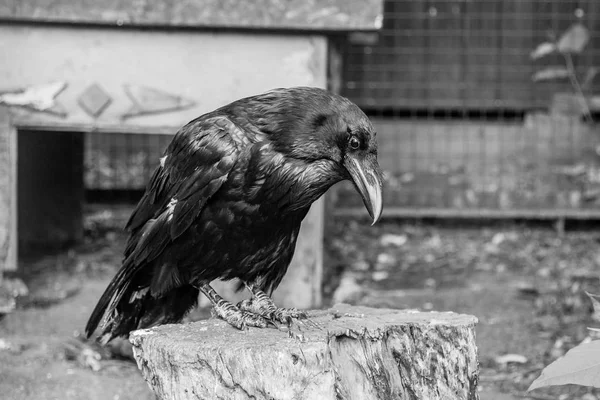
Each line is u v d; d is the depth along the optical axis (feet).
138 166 48.73
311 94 19.31
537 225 46.91
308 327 18.78
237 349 17.87
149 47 31.91
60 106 32.07
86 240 43.09
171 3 31.07
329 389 17.48
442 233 45.83
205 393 18.25
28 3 31.04
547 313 33.55
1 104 31.96
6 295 33.12
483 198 47.57
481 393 26.58
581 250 42.73
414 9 51.26
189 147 20.43
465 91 51.65
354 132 18.88
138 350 19.42
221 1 30.99
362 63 51.47
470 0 51.24
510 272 39.55
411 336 19.15
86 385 26.84
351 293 34.71
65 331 31.07
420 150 50.80
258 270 21.08
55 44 31.91
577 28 45.57
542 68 51.39
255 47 31.86
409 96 51.67
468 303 35.14
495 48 51.44
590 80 51.13
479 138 50.60
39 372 27.68
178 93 32.04
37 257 39.86
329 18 31.04
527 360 29.07
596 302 19.34
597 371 17.75
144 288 22.31
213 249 20.54
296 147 19.12
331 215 42.39
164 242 21.04
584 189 47.37
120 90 32.04
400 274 39.37
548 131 50.06
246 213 19.94
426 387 19.20
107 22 31.17
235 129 19.77
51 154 40.22
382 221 47.03
